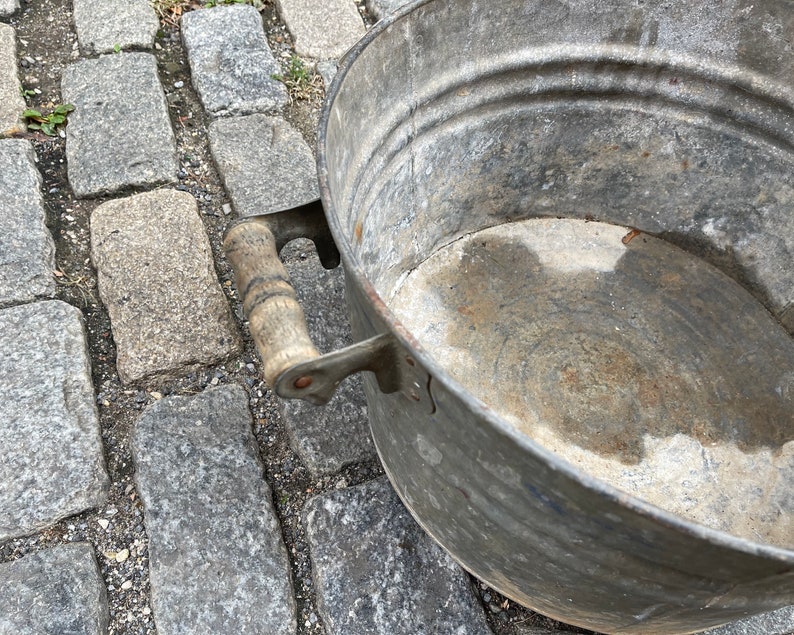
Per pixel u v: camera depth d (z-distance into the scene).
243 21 2.29
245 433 1.54
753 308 1.78
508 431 0.78
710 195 1.78
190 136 2.05
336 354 0.93
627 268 1.83
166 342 1.63
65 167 1.95
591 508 0.82
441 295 1.73
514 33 1.52
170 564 1.37
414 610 1.35
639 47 1.61
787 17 1.48
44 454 1.46
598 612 1.11
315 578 1.39
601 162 1.80
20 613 1.30
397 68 1.37
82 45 2.18
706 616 1.03
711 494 1.48
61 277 1.75
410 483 1.23
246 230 1.19
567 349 1.67
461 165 1.68
